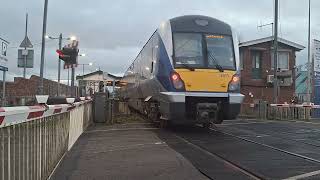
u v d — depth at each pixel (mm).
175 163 9750
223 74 16047
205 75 15891
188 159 10305
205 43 16344
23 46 23375
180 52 16094
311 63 35781
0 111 4500
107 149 12117
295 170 8820
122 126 20188
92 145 13023
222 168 9117
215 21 17031
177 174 8523
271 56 38250
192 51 16172
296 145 12844
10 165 5312
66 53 17797
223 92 15961
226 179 7988
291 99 35656
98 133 16812
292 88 38688
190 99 15945
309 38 34531
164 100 16234
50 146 8430
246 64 37781
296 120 26875
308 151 11609
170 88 15852
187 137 15047
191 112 16094
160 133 16547
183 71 15805
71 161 10102
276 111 29094
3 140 4969
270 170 8805
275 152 11367
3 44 21047
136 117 25125
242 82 37562
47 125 8039
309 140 14164
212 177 8156
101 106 22188
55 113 8852
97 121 22141
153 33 19344
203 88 15836
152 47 19422
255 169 8898
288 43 38562
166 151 11648
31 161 6539
